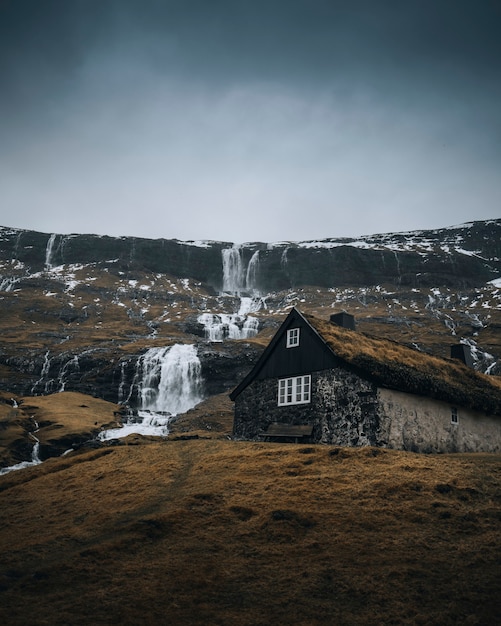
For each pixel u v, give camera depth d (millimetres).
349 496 22828
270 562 18984
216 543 20125
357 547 19422
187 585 17781
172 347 96812
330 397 33406
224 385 92875
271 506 22406
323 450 28156
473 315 144000
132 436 40781
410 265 188250
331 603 16953
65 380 91375
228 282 197875
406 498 22422
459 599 16719
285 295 173625
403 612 16391
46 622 15969
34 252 190375
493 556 18422
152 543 20375
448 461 26719
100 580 18141
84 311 139250
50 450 59219
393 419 31578
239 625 16062
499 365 105938
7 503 27000
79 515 23891
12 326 123250
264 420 36875
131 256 192875
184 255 198250
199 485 25375
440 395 33719
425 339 121438
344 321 40562
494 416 36906
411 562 18484
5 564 19594
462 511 21297
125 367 90812
